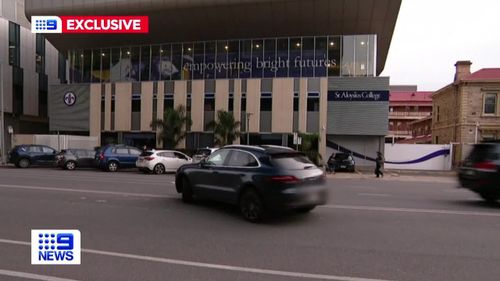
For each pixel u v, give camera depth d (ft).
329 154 99.86
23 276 15.83
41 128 142.41
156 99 109.91
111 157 74.13
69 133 118.01
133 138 111.55
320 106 98.12
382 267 17.42
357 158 98.78
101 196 37.68
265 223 26.53
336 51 101.04
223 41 107.76
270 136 101.04
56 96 118.93
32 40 136.05
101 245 20.48
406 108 230.89
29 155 81.66
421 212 31.37
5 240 21.21
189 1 97.86
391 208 33.17
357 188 50.11
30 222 25.71
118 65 116.37
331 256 18.99
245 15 100.07
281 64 103.50
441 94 142.20
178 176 35.17
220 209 31.32
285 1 94.63
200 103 106.01
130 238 21.98
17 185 45.62
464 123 117.91
